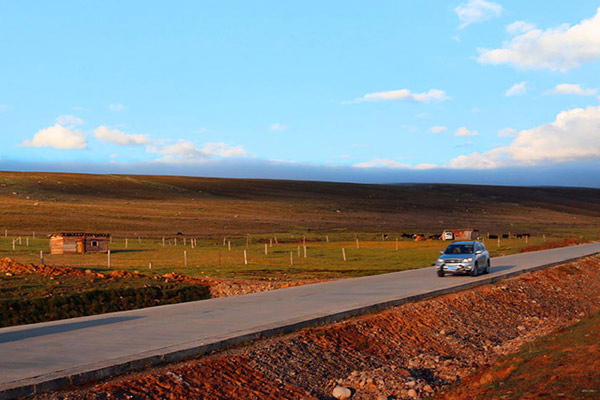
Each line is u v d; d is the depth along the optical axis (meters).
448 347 14.79
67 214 105.56
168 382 9.28
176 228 97.19
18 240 70.94
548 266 31.41
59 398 8.13
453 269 25.70
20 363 9.62
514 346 15.46
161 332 12.48
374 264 41.91
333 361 12.02
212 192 164.38
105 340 11.63
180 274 32.41
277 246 68.62
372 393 10.59
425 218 134.88
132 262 44.19
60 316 20.41
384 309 16.70
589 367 9.51
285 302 17.61
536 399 8.20
